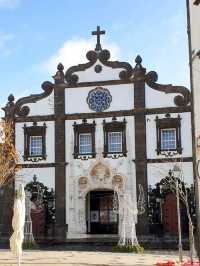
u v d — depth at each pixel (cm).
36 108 5722
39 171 5612
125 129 5481
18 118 5728
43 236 5469
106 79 5606
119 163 5444
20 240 2736
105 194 5634
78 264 3341
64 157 5584
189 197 5172
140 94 5488
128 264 3325
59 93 5691
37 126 5672
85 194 5506
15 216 2742
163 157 5353
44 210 5534
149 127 5438
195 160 2098
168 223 5228
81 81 5666
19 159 5631
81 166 5531
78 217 5478
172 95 5419
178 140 5338
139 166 5388
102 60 5644
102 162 5481
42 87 5744
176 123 5362
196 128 2097
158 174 5328
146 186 5341
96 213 5616
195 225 5088
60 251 4434
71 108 5647
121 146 5478
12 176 5566
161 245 4869
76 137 5584
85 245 5066
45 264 3353
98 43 5688
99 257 3831
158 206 5281
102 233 5566
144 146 5406
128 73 5550
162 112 5416
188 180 5250
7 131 4681
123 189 5388
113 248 4400
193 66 2119
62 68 5741
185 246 4791
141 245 4903
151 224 5262
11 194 5591
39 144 5675
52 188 5569
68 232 5459
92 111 5591
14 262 3488
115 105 5544
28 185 5591
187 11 2166
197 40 2114
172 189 5150
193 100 2109
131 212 4494
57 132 5634
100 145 5512
